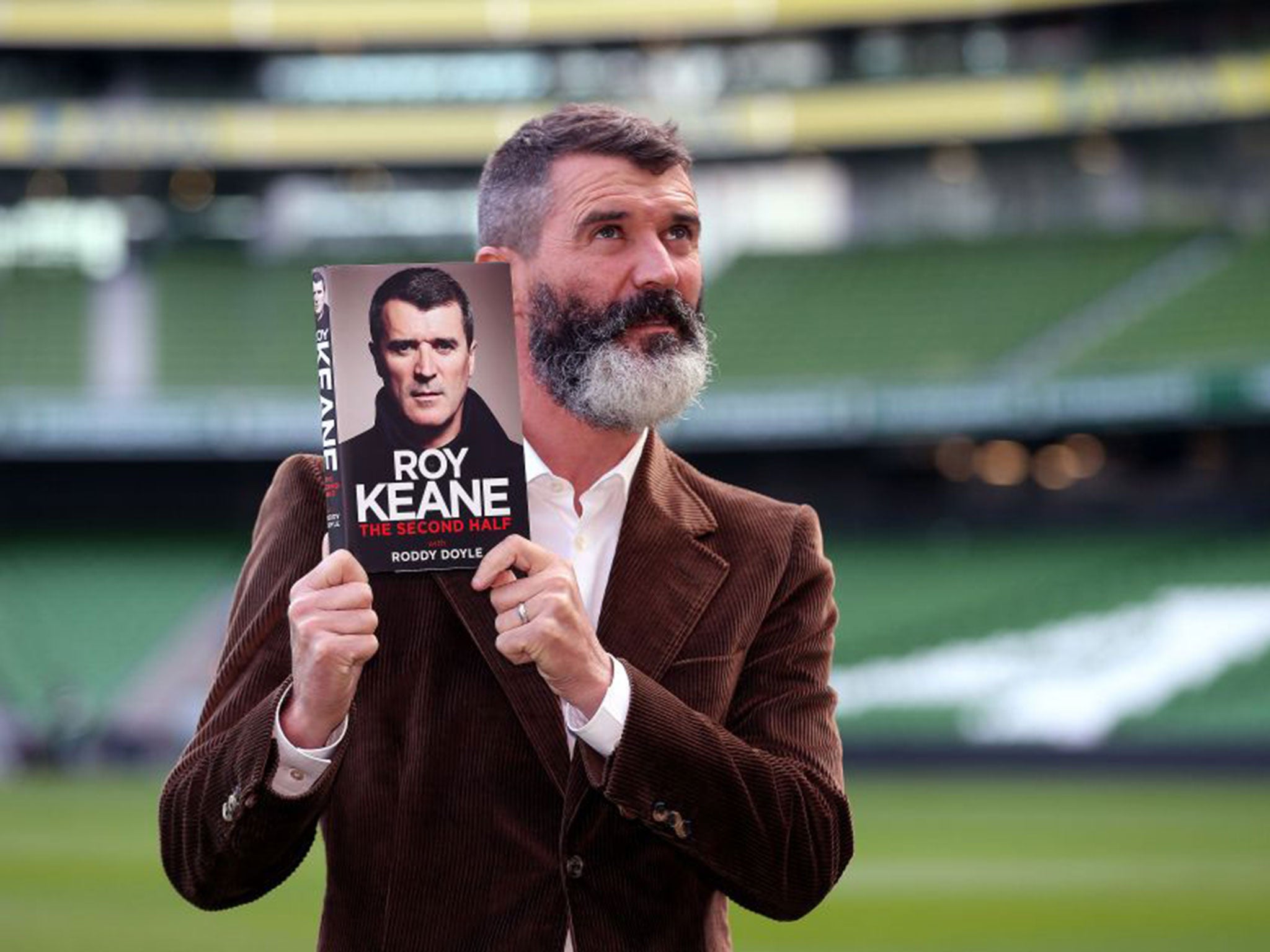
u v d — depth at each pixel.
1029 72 33.34
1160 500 31.53
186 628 31.61
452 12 35.31
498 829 2.72
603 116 2.83
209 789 2.67
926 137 33.81
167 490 34.47
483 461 2.59
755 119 34.47
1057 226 34.72
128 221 36.81
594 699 2.60
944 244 34.81
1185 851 16.52
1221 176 33.75
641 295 2.78
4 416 31.75
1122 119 32.66
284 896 13.52
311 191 36.62
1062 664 28.69
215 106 35.28
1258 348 29.80
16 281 35.34
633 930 2.73
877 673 29.17
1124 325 31.55
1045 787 24.28
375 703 2.76
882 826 19.12
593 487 2.90
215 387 33.59
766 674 2.91
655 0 34.91
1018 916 12.67
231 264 36.09
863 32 35.22
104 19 34.84
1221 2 33.03
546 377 2.81
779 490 34.19
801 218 35.91
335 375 2.57
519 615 2.56
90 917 12.37
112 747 29.41
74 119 35.03
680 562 2.87
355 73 36.44
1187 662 28.33
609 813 2.72
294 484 2.94
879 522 32.66
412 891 2.72
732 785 2.65
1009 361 31.70
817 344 32.97
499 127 35.47
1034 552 31.50
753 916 12.74
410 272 2.59
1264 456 32.28
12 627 31.42
